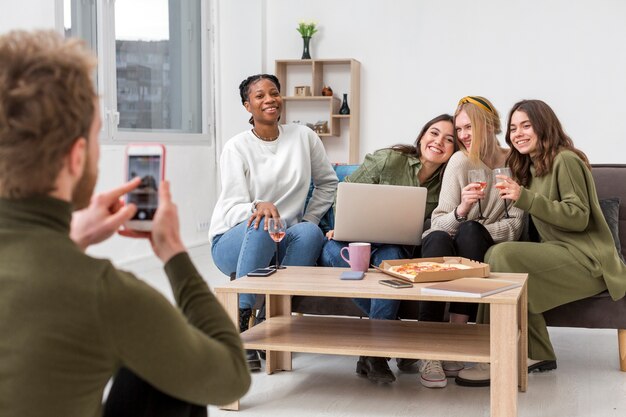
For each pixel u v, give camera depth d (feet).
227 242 11.29
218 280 17.70
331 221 12.28
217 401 3.29
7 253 2.94
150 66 20.29
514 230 10.62
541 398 8.82
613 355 10.96
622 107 23.39
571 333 12.49
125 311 2.91
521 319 9.05
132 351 2.95
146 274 18.40
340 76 25.68
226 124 24.85
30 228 2.97
